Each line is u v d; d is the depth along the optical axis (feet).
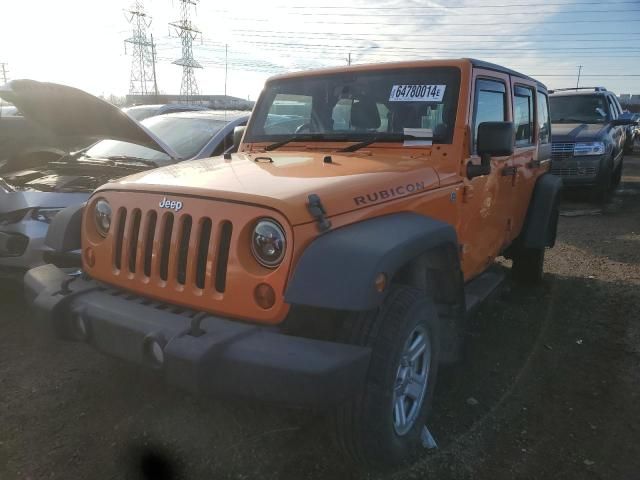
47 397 11.61
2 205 15.60
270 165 11.06
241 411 11.14
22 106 17.72
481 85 12.87
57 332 9.67
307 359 7.53
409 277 10.07
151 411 11.12
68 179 17.40
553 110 39.58
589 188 35.06
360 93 13.17
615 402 11.72
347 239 8.34
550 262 22.79
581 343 14.70
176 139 21.58
